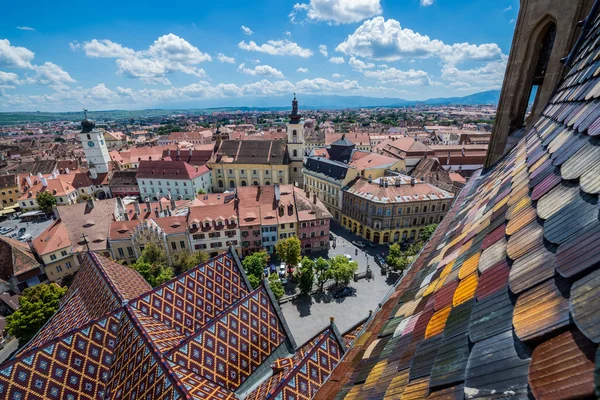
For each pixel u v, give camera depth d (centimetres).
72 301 3219
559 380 386
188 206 7356
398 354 869
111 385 2175
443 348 680
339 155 11556
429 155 12656
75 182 11906
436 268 1272
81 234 6562
